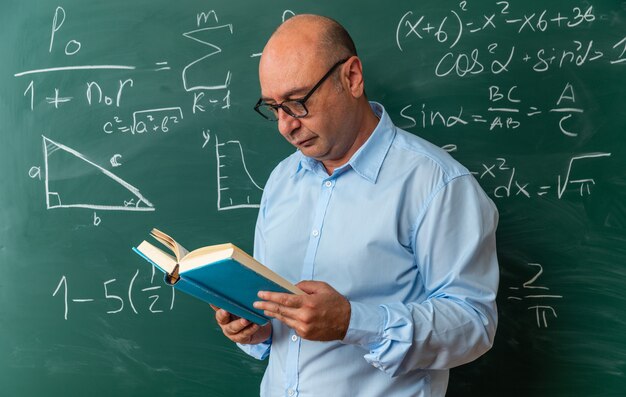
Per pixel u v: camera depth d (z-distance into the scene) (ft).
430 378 3.86
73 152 5.59
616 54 4.56
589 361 4.72
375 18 4.96
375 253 3.77
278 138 5.23
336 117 3.67
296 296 3.13
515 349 4.84
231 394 5.46
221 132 5.33
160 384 5.57
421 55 4.89
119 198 5.54
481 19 4.77
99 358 5.66
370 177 3.85
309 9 5.08
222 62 5.28
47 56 5.60
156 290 5.53
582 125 4.64
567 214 4.70
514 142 4.76
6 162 5.73
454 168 3.77
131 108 5.47
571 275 4.72
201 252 3.06
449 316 3.48
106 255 5.59
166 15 5.36
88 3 5.50
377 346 3.43
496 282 3.75
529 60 4.70
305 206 4.10
